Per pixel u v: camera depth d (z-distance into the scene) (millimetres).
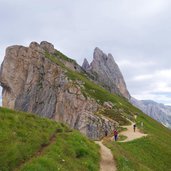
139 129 84625
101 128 94750
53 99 148375
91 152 28172
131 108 151125
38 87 163000
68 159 22672
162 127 135375
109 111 117062
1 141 20500
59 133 30141
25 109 164125
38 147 23062
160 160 51969
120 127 90500
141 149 53781
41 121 30812
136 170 29750
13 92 174750
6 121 24469
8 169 17953
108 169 26094
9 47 180000
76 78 152000
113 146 41156
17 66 176375
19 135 23391
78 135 31828
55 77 156625
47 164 19219
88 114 105438
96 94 139750
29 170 17719
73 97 134000
